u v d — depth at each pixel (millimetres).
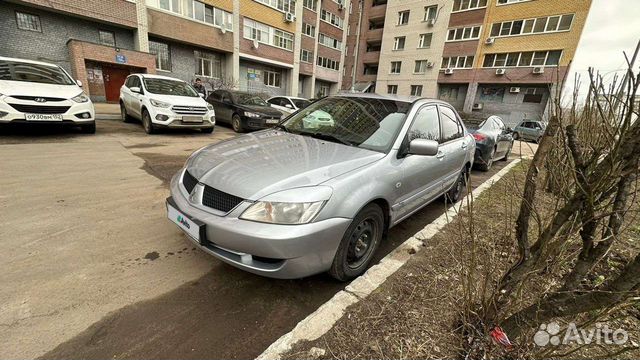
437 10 26078
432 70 27016
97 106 13086
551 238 1443
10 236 2623
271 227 1855
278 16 22328
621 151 1179
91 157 5301
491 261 2010
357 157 2414
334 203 2004
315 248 1941
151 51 16969
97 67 14781
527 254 1556
